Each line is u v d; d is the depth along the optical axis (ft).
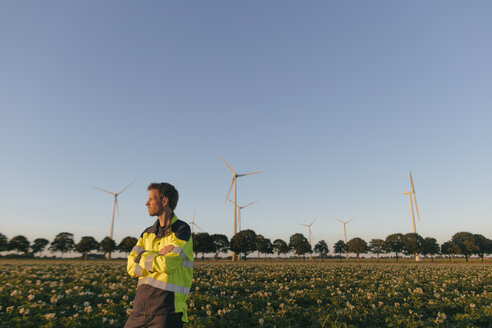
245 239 315.58
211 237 326.44
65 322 24.34
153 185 12.07
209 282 52.95
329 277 63.05
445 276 69.41
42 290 40.27
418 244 313.53
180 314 10.41
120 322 25.84
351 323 27.14
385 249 344.69
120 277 56.65
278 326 25.91
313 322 27.09
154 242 11.39
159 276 10.38
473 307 30.78
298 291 40.81
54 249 372.58
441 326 25.76
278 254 383.65
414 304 34.30
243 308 31.78
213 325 25.14
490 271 89.20
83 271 70.49
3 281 47.93
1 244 342.85
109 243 328.49
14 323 23.43
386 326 26.66
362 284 52.24
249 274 68.54
